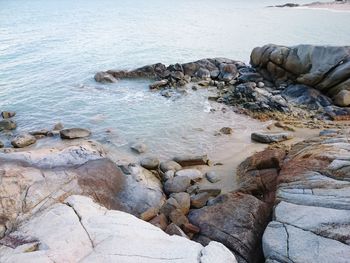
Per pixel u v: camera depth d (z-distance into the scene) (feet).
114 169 39.93
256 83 80.69
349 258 21.79
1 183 30.58
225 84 82.64
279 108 65.31
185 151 51.88
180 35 146.61
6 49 122.21
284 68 79.51
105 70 95.91
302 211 27.02
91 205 29.68
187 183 41.78
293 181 31.86
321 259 22.25
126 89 81.46
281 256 23.38
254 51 87.30
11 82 85.81
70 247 22.88
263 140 53.26
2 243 24.14
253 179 38.99
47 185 32.71
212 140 55.31
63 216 26.91
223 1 316.60
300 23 160.35
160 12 232.94
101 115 66.13
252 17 192.75
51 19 203.92
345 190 27.91
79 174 36.19
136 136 57.16
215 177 43.70
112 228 25.17
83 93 78.69
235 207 31.91
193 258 22.44
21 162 38.93
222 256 22.88
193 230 30.48
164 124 61.72
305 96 69.41
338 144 37.04
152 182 41.93
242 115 64.59
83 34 153.38
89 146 48.62
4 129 59.88
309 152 37.35
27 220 27.81
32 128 60.80
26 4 311.06
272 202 33.99
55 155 42.32
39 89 81.00
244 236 28.45
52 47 126.31
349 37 120.67
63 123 62.54
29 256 21.89
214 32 150.71
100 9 260.62
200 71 88.48
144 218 33.99
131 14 224.74
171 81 84.12
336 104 66.54
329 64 69.97
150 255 22.47
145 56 111.75
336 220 25.02
